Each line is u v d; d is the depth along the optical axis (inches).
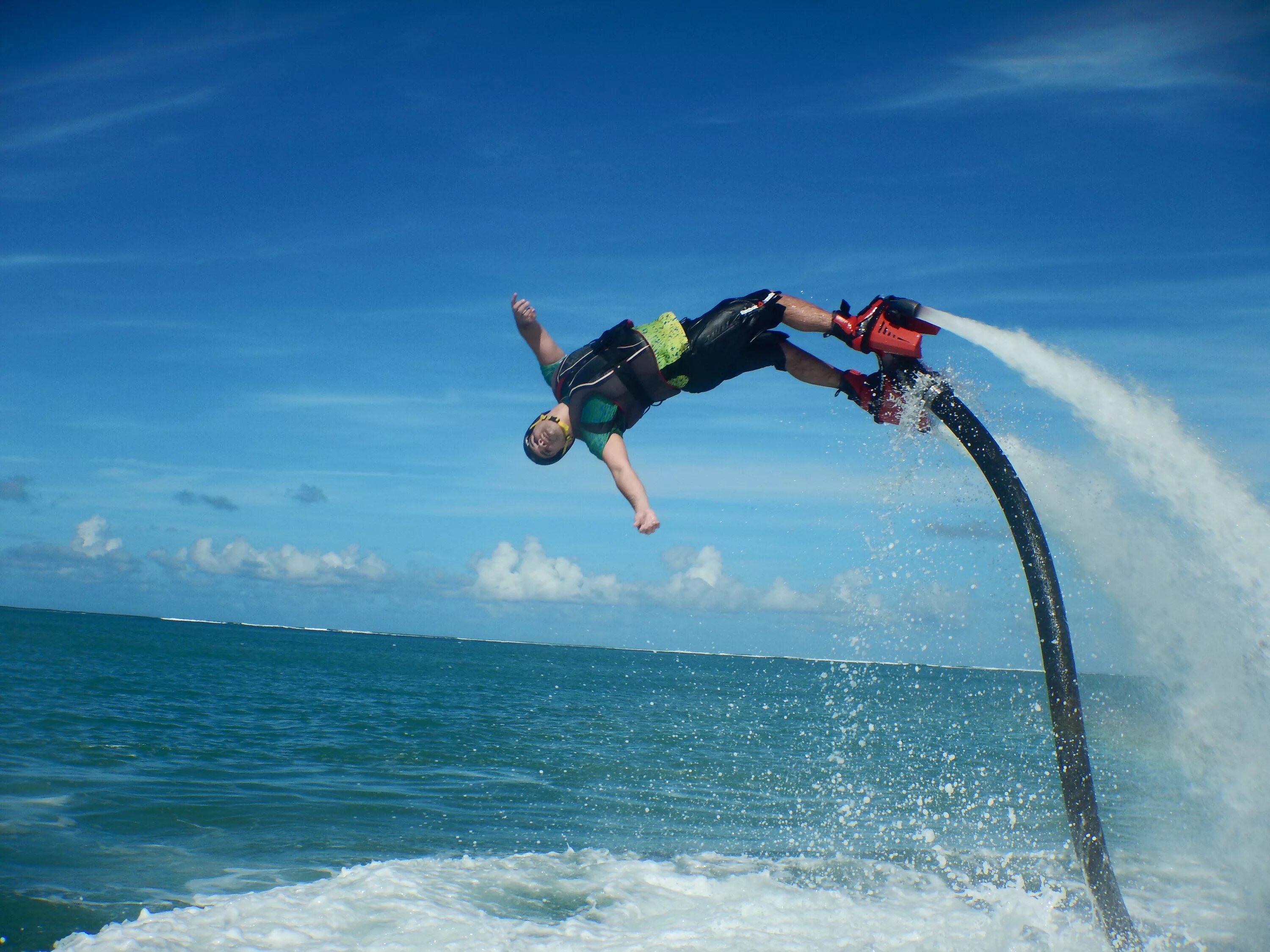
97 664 1563.7
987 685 2169.0
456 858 259.4
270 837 308.2
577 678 2374.5
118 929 177.9
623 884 235.6
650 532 168.9
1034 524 188.1
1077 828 182.4
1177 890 250.8
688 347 180.4
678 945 180.1
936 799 440.1
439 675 2137.1
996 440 206.1
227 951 167.5
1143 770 470.9
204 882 244.2
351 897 206.8
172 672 1510.8
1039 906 214.7
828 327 190.2
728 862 275.0
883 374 194.1
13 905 211.5
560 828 339.3
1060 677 182.7
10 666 1310.3
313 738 654.5
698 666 5182.1
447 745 634.8
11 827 300.8
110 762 478.0
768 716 1027.3
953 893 240.2
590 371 178.7
